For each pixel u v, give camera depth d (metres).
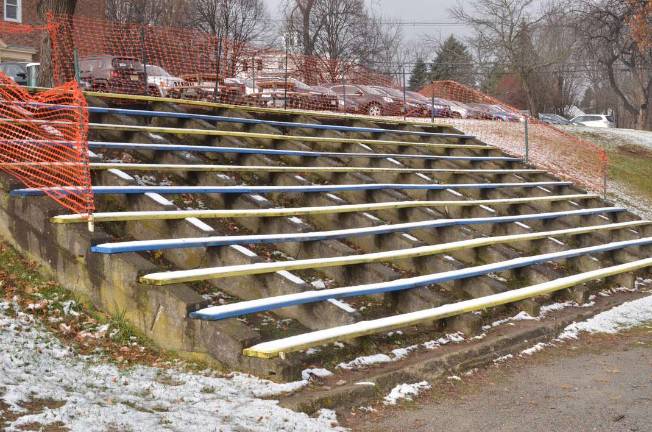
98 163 9.75
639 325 10.36
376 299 9.13
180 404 5.74
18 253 8.43
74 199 8.48
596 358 8.55
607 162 21.58
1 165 8.84
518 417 6.34
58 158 8.86
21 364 5.93
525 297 9.86
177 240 7.93
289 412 5.84
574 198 16.69
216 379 6.40
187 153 11.41
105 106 12.45
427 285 9.34
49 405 5.27
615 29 37.09
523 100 62.22
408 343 8.09
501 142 20.42
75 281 7.78
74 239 7.75
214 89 17.97
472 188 14.45
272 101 19.33
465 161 16.55
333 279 9.29
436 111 24.28
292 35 51.69
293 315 8.03
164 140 11.48
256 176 11.73
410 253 9.89
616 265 13.63
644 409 6.64
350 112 22.41
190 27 49.62
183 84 18.05
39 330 6.88
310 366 6.98
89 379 5.98
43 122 9.28
